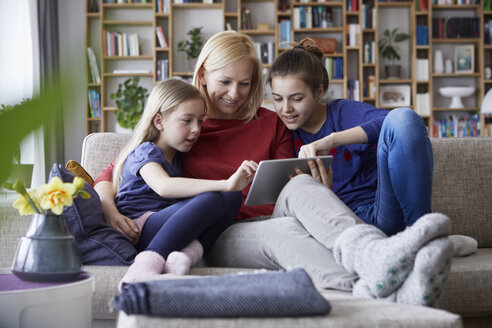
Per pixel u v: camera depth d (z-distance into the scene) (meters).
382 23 6.68
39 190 1.05
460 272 1.35
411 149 1.29
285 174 1.47
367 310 0.84
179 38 6.59
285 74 1.78
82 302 1.05
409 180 1.30
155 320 0.77
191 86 1.75
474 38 6.53
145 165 1.58
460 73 6.52
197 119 1.71
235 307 0.78
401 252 0.93
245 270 1.32
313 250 1.21
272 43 6.43
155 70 6.38
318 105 1.91
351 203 1.73
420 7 6.54
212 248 1.50
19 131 0.16
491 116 6.52
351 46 6.46
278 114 1.87
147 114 1.72
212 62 1.84
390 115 1.37
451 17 6.68
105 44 6.42
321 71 1.82
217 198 1.40
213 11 6.60
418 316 0.81
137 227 1.51
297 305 0.80
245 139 1.85
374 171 1.79
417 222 0.93
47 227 1.05
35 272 1.03
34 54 5.21
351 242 1.05
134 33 6.61
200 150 1.82
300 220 1.28
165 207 1.60
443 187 1.84
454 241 1.58
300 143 1.91
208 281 0.86
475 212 1.83
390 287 0.95
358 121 1.82
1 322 0.96
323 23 6.46
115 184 1.68
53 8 5.87
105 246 1.38
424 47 6.52
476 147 1.88
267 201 1.52
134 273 1.17
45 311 0.99
